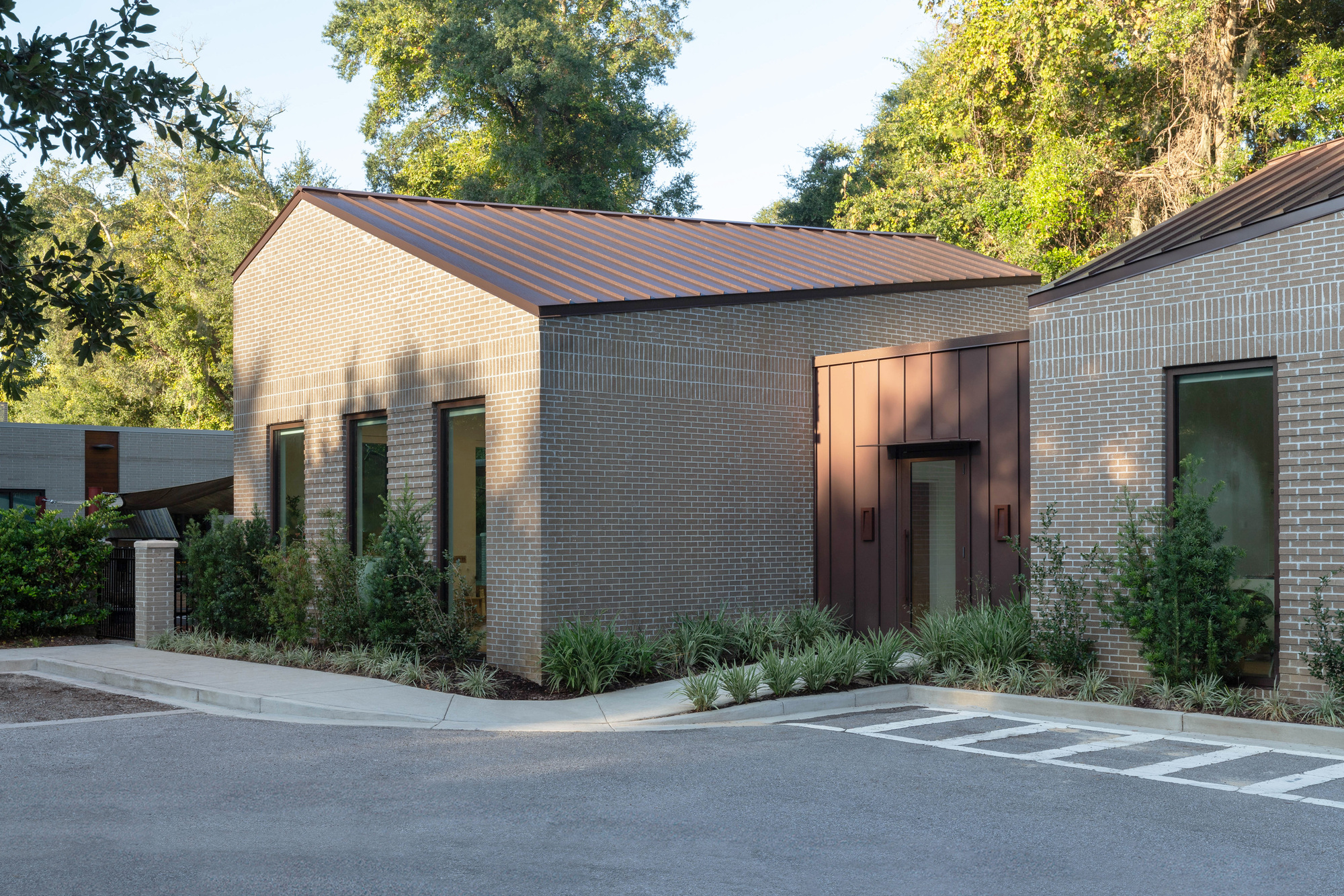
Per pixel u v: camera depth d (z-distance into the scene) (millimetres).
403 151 48844
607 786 8781
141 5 10734
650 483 15375
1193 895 6195
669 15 50000
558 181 44500
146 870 6578
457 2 43750
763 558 16641
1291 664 11531
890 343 18750
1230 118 30094
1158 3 28688
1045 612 13469
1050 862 6781
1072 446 13523
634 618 15078
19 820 7801
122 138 10852
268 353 19734
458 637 15055
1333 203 11453
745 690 12602
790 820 7738
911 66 47375
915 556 16219
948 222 35719
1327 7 30703
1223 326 12250
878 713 12398
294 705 12648
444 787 8789
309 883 6332
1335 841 7219
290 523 19297
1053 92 31453
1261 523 12047
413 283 16453
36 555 19781
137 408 55281
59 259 12148
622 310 15016
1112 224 31594
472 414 15727
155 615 19016
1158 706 11633
